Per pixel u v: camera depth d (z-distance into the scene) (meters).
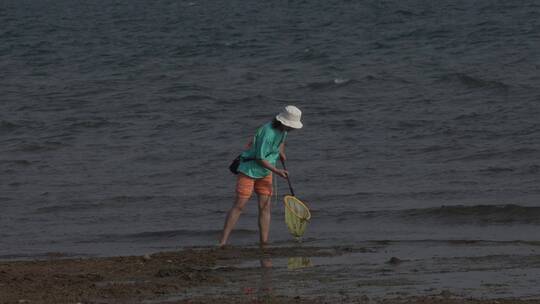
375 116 60.44
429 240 30.31
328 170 45.12
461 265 25.28
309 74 83.31
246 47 112.25
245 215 36.34
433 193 39.28
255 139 28.95
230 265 26.09
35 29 155.00
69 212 39.22
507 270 24.38
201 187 43.00
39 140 57.88
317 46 108.44
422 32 118.25
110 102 72.19
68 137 58.56
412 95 68.50
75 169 48.78
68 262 26.97
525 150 47.56
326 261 26.44
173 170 47.31
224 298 21.50
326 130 56.44
